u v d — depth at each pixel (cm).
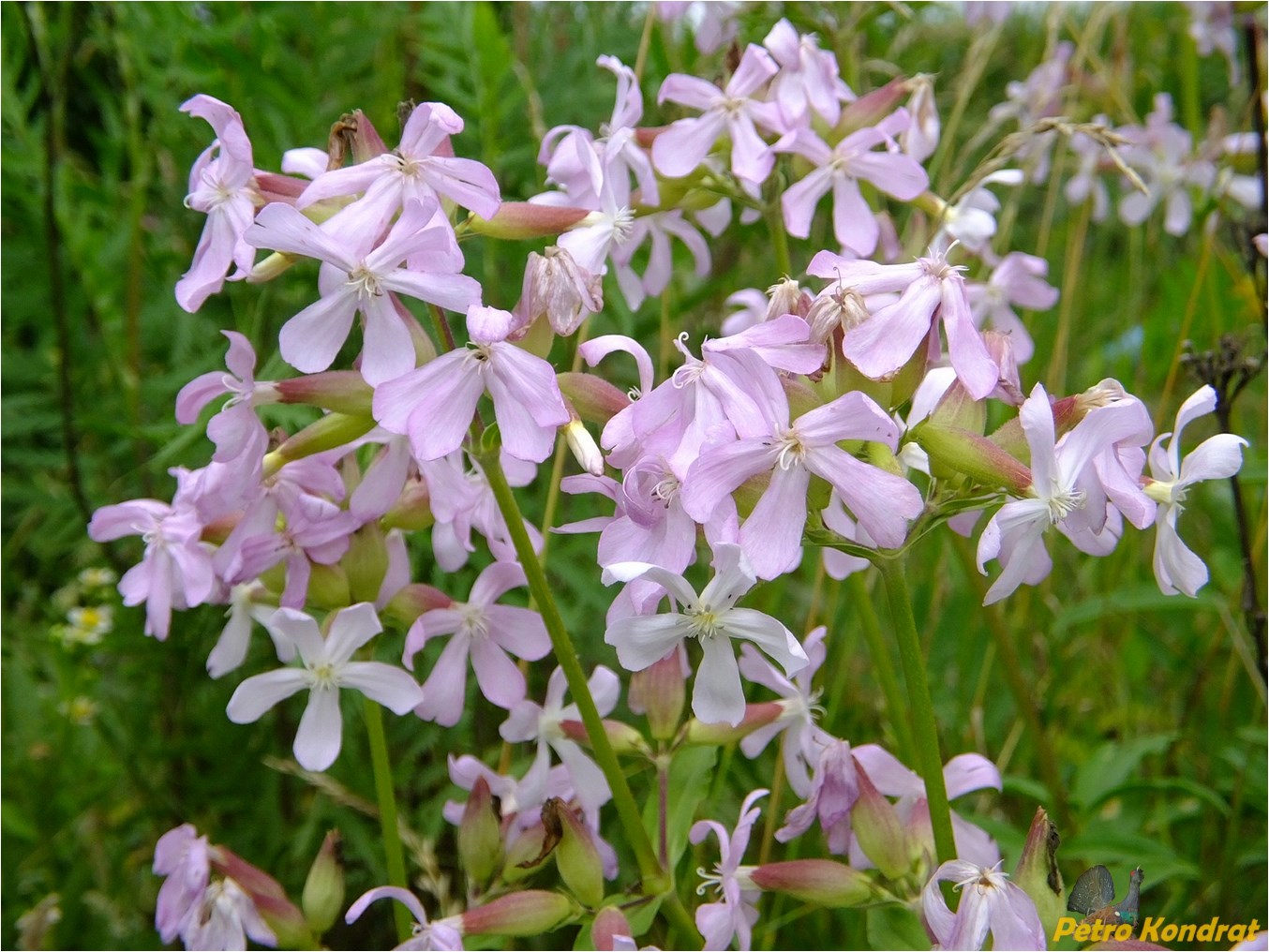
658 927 26
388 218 18
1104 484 16
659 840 21
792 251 33
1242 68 38
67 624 31
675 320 30
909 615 18
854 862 21
